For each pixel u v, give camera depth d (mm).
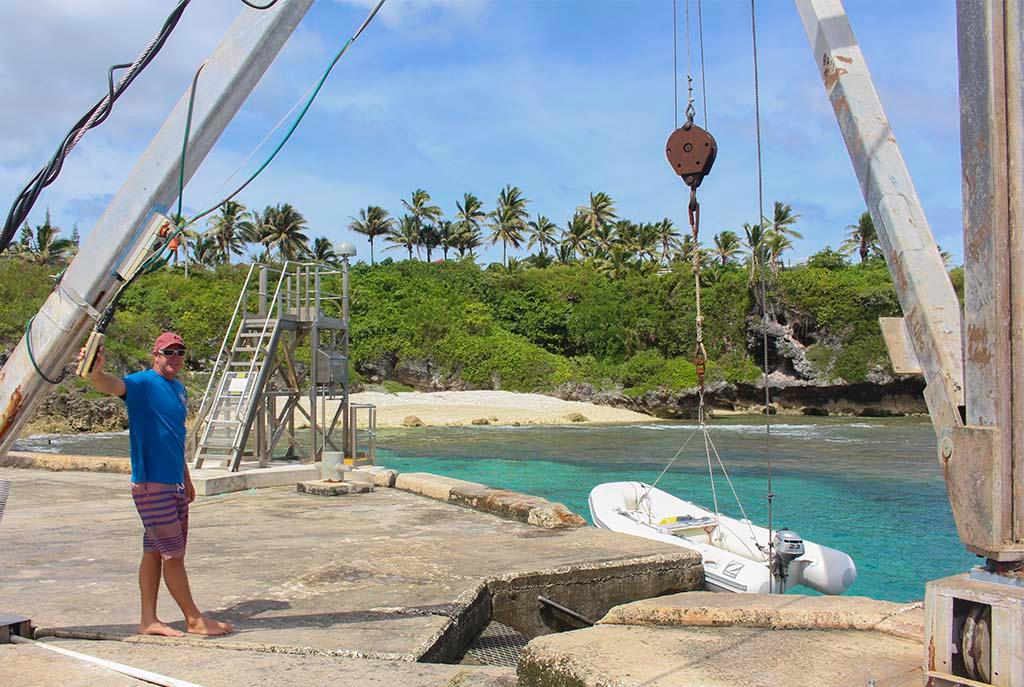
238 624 4840
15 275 41156
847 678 3041
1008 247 2625
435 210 80562
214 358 47875
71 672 3562
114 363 39156
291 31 3838
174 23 3615
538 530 8281
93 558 6867
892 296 54188
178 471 4422
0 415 4066
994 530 2619
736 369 56594
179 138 3852
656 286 61219
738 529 10328
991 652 2549
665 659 3312
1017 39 2604
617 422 46125
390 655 4168
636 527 10133
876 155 3105
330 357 13391
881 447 31594
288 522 8805
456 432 37656
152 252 3926
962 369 2857
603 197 88438
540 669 3424
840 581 8875
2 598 5422
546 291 62688
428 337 57344
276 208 75875
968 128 2711
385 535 8016
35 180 3711
